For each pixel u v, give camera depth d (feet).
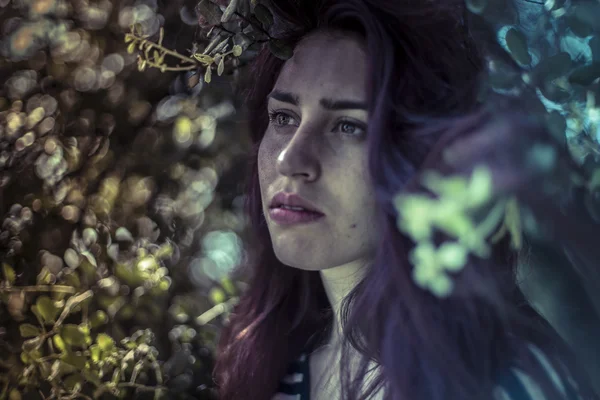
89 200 5.76
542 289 3.57
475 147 3.04
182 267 6.28
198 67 4.50
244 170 6.28
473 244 2.51
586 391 3.38
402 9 3.52
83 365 4.41
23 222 5.34
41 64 5.70
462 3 3.58
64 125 5.76
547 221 2.93
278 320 4.37
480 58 3.53
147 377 4.93
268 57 4.07
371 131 3.45
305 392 4.17
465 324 3.35
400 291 3.40
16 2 5.61
